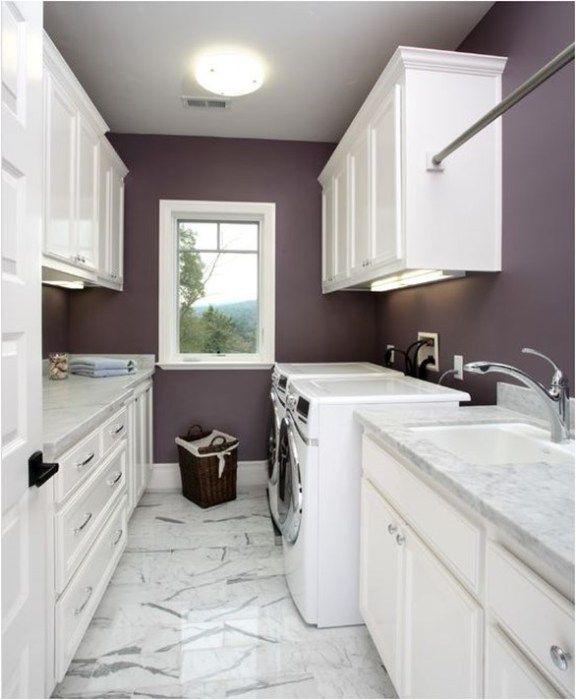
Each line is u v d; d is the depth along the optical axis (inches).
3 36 33.6
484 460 56.2
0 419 33.1
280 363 122.6
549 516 29.3
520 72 64.5
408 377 90.0
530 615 28.5
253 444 125.4
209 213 123.5
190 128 116.5
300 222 124.6
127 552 88.4
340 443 66.6
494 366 50.6
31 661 39.0
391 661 52.3
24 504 37.4
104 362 102.8
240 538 94.6
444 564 40.3
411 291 101.7
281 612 71.0
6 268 34.1
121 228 115.7
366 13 74.2
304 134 120.0
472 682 34.9
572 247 54.7
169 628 66.9
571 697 25.0
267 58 86.0
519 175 64.1
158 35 79.2
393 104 69.9
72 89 74.4
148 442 115.8
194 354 126.9
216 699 54.8
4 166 33.8
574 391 54.3
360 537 66.0
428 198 67.2
